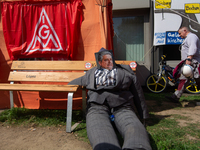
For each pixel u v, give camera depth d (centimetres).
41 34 363
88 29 362
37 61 359
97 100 244
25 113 337
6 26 362
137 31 667
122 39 675
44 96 367
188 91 561
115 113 242
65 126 286
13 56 373
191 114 346
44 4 360
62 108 362
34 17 363
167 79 578
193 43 376
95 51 362
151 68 628
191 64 382
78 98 356
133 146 173
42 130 273
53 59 375
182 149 209
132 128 200
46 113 338
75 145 226
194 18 582
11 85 308
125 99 247
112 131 201
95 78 259
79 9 356
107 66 261
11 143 233
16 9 362
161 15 590
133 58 673
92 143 187
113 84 250
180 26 585
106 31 353
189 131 261
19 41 366
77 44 366
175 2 586
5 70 379
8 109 366
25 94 373
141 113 264
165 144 213
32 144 230
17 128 281
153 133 248
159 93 579
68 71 368
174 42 589
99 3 355
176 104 430
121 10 643
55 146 224
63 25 359
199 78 387
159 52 623
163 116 334
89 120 224
